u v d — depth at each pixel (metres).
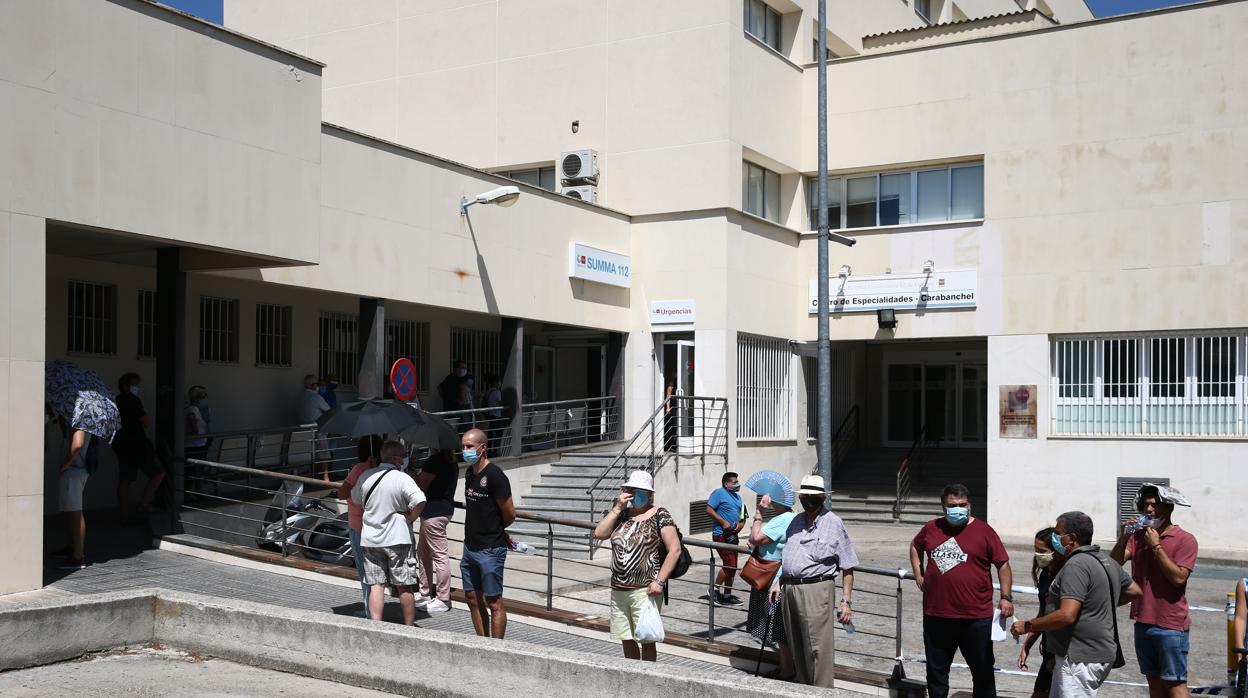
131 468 14.25
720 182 22.36
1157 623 8.20
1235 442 20.31
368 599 10.01
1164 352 21.25
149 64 12.18
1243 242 20.47
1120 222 21.53
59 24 11.29
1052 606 7.84
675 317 22.78
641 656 9.07
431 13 25.56
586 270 21.80
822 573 9.15
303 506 13.94
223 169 13.00
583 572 15.70
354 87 26.45
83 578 11.66
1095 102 21.84
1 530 10.66
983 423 29.33
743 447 22.77
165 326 13.98
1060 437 21.78
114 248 14.23
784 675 9.91
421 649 8.00
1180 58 21.11
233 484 14.37
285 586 12.16
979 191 23.27
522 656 7.64
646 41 23.20
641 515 9.12
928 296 23.28
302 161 14.07
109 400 12.34
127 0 11.95
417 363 22.14
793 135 24.78
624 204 23.41
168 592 9.24
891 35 25.62
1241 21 20.62
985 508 24.78
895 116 23.88
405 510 9.98
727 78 22.34
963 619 8.47
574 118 23.89
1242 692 8.38
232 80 13.15
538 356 24.67
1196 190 20.89
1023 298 22.31
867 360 30.39
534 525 18.73
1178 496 8.26
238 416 18.20
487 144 24.80
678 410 21.56
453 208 18.88
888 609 14.23
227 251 13.21
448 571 11.81
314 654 8.41
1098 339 21.84
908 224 23.61
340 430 10.24
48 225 11.46
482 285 19.44
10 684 7.78
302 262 14.27
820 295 18.70
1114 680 10.77
